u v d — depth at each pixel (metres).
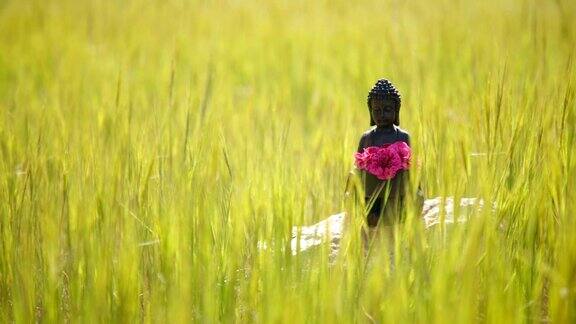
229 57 13.61
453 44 11.86
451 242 4.50
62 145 6.94
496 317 4.21
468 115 7.27
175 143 6.84
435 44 12.17
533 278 4.76
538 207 5.07
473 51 9.68
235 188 6.05
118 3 18.17
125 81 10.41
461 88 9.16
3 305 5.07
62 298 5.12
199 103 8.38
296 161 7.50
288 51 13.68
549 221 5.11
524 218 5.10
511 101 6.36
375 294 4.38
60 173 6.31
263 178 6.09
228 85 11.63
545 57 8.63
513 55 9.64
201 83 10.91
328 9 16.91
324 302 4.39
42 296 5.01
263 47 14.19
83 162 6.34
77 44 14.54
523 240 5.06
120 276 4.75
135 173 5.88
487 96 6.08
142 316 5.04
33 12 17.03
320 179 6.95
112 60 13.12
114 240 5.17
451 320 4.10
